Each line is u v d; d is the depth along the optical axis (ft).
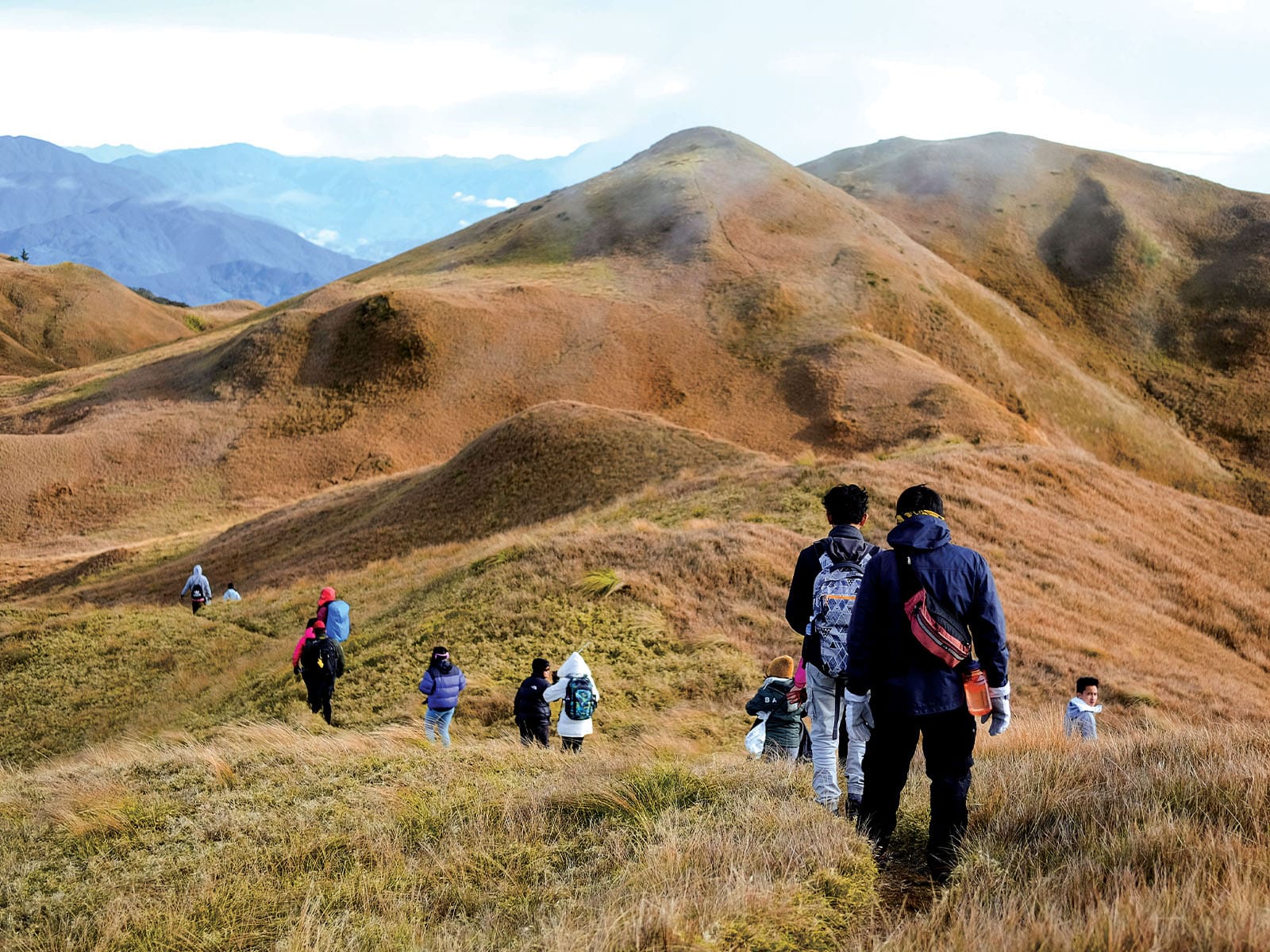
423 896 16.61
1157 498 110.22
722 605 59.52
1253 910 10.20
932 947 10.91
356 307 337.31
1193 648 73.05
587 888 15.33
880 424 271.08
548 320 341.62
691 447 138.82
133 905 17.62
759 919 12.41
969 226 534.78
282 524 166.91
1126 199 548.31
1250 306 456.86
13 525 256.11
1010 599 69.46
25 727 68.74
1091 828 14.94
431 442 294.87
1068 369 398.01
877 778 15.33
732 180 462.19
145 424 300.61
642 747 33.99
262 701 57.88
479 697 48.73
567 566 65.62
